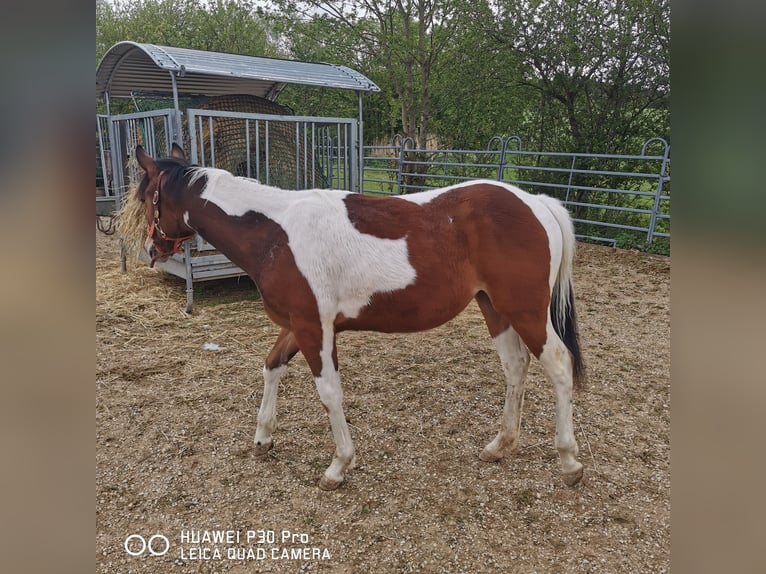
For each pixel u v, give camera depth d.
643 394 3.54
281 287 2.44
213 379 3.85
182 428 3.17
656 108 9.33
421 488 2.58
